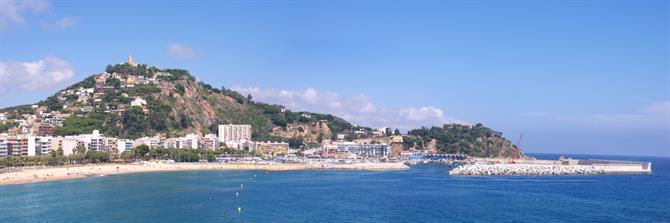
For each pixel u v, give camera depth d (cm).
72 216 17350
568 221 18100
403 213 19200
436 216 18688
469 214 19162
